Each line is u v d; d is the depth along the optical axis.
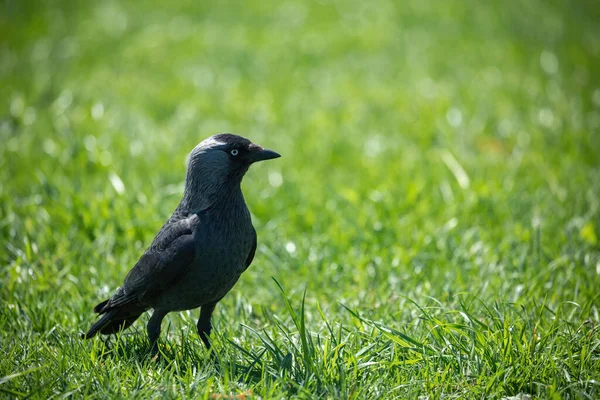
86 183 12.39
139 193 11.84
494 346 6.95
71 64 20.55
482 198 11.79
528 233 10.35
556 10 27.64
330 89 19.30
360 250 10.46
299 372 6.68
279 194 12.63
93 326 7.59
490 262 9.73
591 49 22.72
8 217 10.78
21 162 13.43
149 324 7.51
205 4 27.98
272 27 25.38
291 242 10.59
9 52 21.39
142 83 19.39
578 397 6.21
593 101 17.53
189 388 6.47
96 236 10.65
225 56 22.00
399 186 12.86
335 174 13.80
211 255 7.21
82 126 15.67
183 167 13.53
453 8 27.34
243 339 7.75
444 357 6.91
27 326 8.12
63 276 9.40
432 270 9.66
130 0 28.23
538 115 16.75
